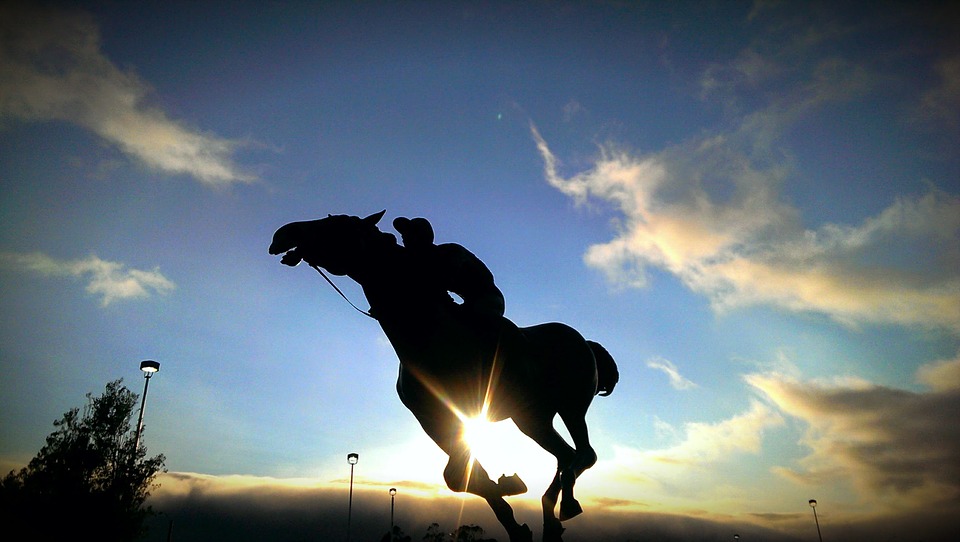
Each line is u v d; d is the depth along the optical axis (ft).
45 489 57.36
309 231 12.78
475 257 13.80
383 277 12.81
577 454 14.57
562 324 15.43
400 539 87.25
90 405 62.34
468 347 12.86
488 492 12.62
